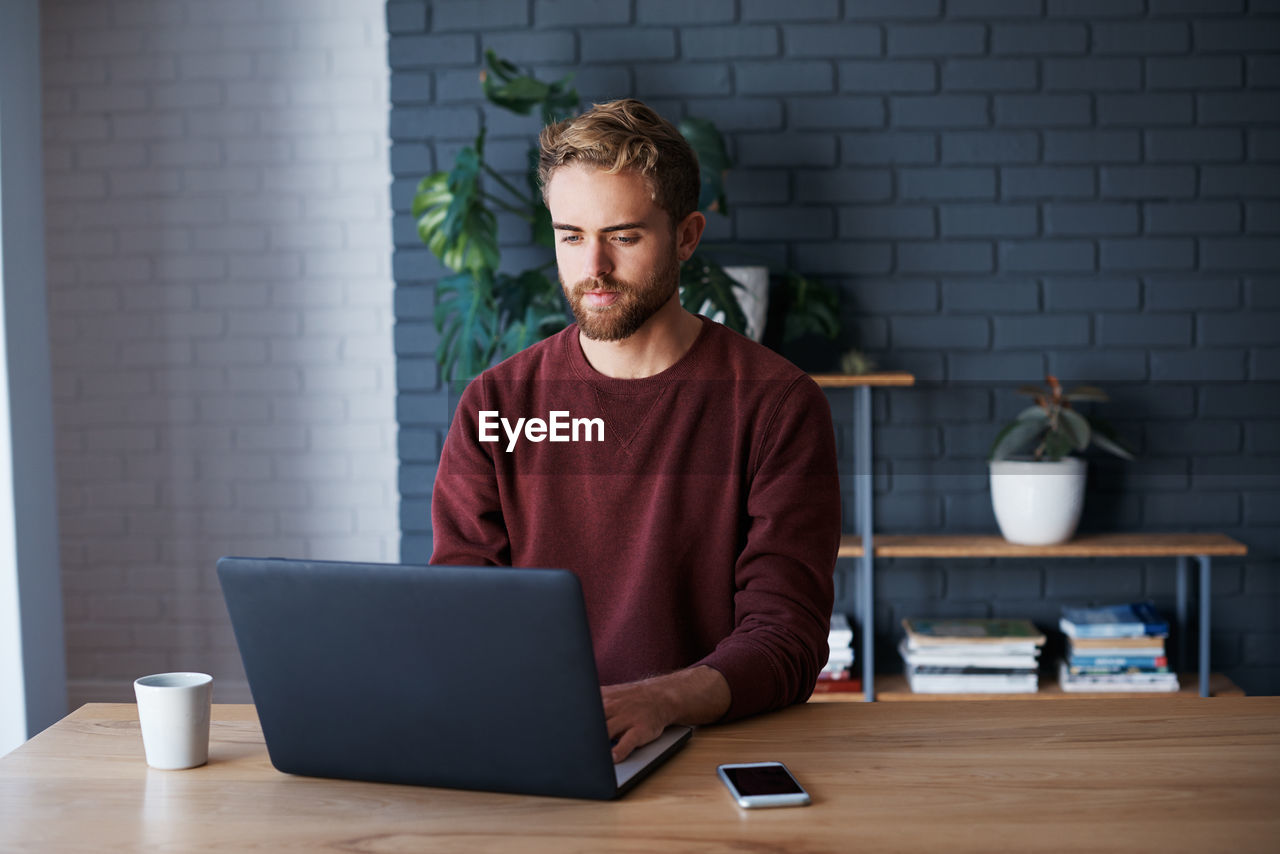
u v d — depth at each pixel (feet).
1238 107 9.91
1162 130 9.95
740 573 4.44
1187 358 10.03
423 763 3.19
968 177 10.00
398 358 10.14
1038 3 9.91
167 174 11.01
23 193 8.74
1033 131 9.96
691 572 4.64
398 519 10.93
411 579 2.98
